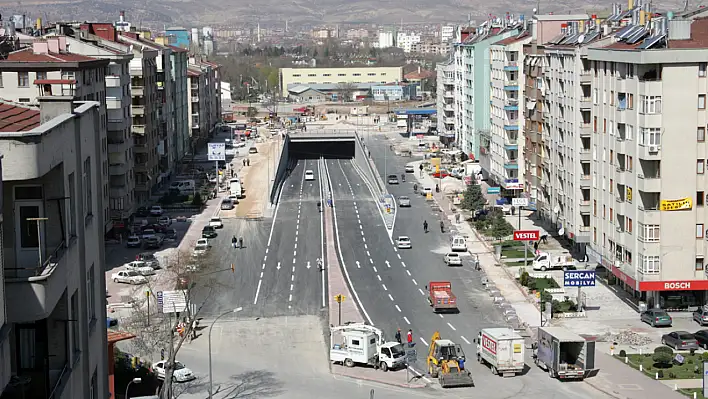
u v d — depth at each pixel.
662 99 104.44
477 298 120.88
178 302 103.00
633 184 109.44
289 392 86.81
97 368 39.62
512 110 179.62
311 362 96.62
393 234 166.75
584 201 129.50
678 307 109.94
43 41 137.00
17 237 31.89
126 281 128.25
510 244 152.75
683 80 104.25
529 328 105.88
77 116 35.44
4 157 28.11
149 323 106.00
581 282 108.88
